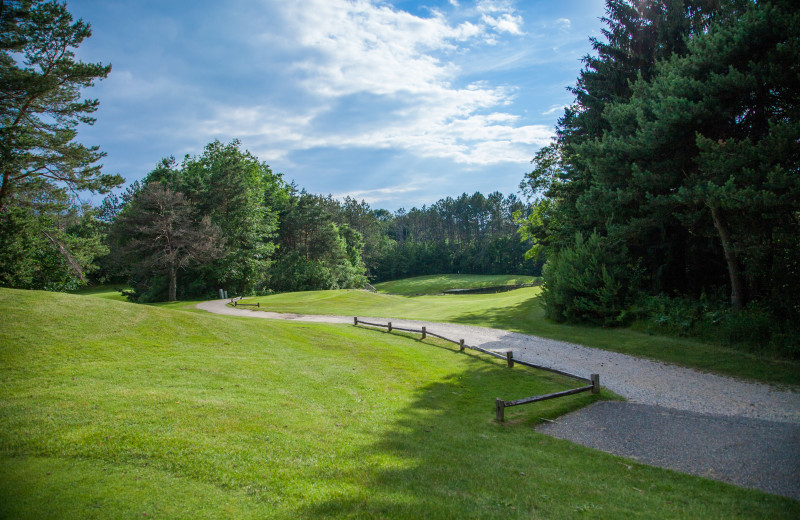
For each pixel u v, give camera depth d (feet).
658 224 72.02
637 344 61.62
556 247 108.58
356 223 368.68
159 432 23.44
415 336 72.74
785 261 56.03
